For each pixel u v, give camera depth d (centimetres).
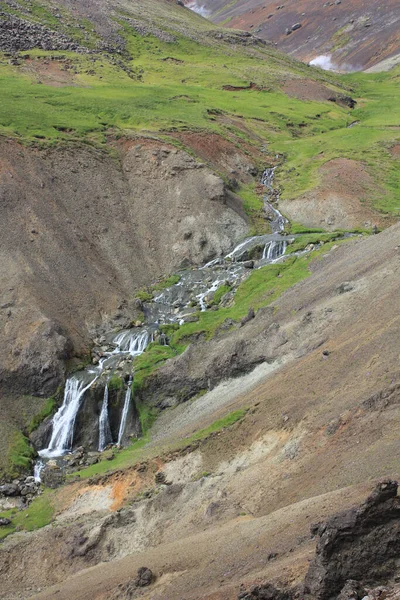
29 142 8288
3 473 5362
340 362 4478
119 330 6844
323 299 5675
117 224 8025
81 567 4081
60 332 6359
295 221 8494
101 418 5978
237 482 4016
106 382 6047
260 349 5484
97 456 5656
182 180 8431
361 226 8006
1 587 4150
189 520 3931
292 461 3881
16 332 6319
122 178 8569
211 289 7312
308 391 4419
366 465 3278
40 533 4441
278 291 6612
